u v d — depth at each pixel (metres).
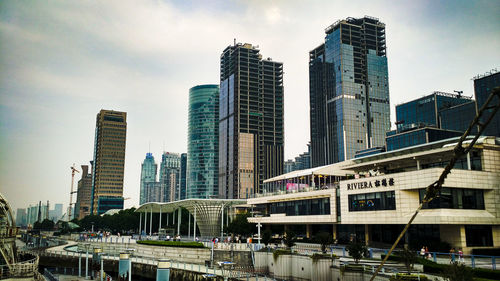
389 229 67.44
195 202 94.06
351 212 70.06
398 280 30.19
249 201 104.38
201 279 50.56
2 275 52.22
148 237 102.62
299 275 45.38
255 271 51.16
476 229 56.22
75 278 57.97
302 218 85.06
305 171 95.50
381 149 199.50
